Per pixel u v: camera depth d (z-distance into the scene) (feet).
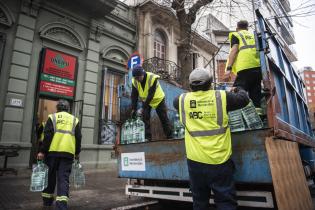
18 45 32.07
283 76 13.57
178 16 33.45
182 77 32.01
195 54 60.64
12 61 31.35
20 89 31.60
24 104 31.83
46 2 35.58
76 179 16.65
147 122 16.80
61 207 13.08
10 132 30.17
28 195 19.31
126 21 46.57
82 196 19.38
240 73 13.79
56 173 14.51
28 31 33.22
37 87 33.42
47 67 34.58
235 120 11.12
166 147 12.35
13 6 32.50
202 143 9.06
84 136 37.55
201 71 9.84
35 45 34.17
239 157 9.86
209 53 66.13
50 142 14.15
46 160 14.42
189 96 9.95
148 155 13.00
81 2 38.63
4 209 15.35
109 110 41.70
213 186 8.82
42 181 14.25
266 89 10.07
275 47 13.85
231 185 8.80
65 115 14.89
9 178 27.17
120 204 16.78
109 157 39.75
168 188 12.83
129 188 14.38
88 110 38.55
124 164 14.06
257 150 9.52
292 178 10.53
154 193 13.32
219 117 9.19
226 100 9.30
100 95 40.57
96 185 24.47
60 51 36.42
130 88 18.78
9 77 30.94
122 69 44.50
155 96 16.70
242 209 11.12
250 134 9.75
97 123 39.73
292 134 12.60
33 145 31.83
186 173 11.53
